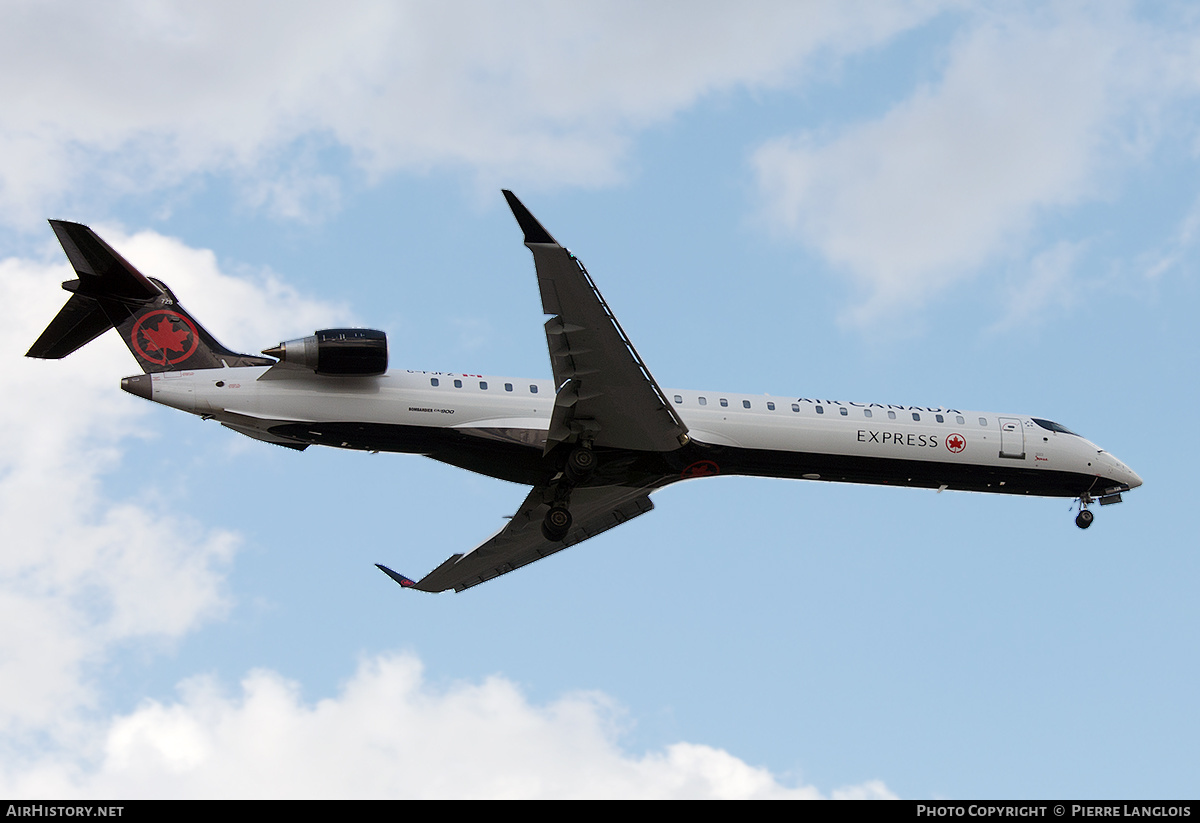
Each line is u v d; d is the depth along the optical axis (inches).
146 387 2906.0
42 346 3019.2
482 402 3021.7
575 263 2529.5
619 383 2812.5
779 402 3307.1
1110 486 3619.6
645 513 3550.7
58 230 2819.9
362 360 2920.8
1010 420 3548.2
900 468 3398.1
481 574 3779.5
